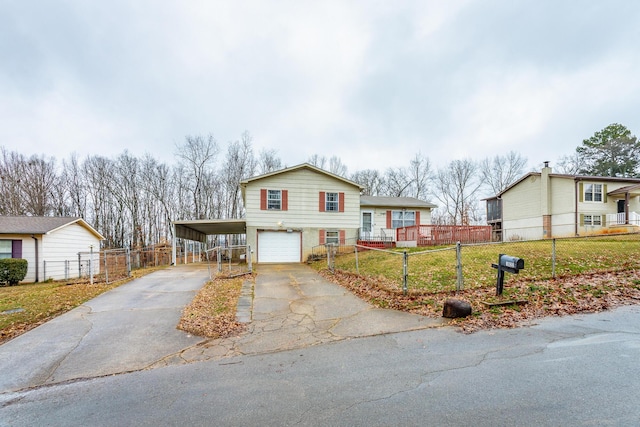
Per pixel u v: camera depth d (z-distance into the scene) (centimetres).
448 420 243
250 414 270
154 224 3278
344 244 1728
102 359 424
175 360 415
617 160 3528
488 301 579
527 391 282
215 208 3319
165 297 791
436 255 1071
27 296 806
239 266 1479
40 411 293
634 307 527
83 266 1596
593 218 2017
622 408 247
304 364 382
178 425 258
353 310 625
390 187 4422
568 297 582
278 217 1702
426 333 470
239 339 489
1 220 1384
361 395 295
